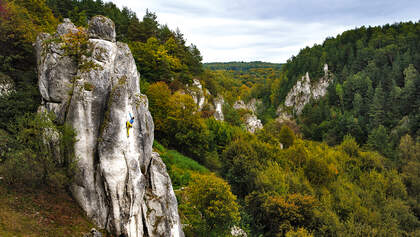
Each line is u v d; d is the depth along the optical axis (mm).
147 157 17422
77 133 14344
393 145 74688
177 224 18484
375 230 27391
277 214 28406
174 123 41406
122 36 58188
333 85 125750
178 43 67875
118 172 14492
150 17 70250
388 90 102500
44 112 14438
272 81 187125
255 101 169750
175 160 36906
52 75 15078
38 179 14477
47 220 13188
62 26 17000
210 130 51938
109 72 15258
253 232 29312
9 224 11953
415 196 44781
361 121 93500
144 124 17172
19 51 18969
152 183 17609
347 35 156250
